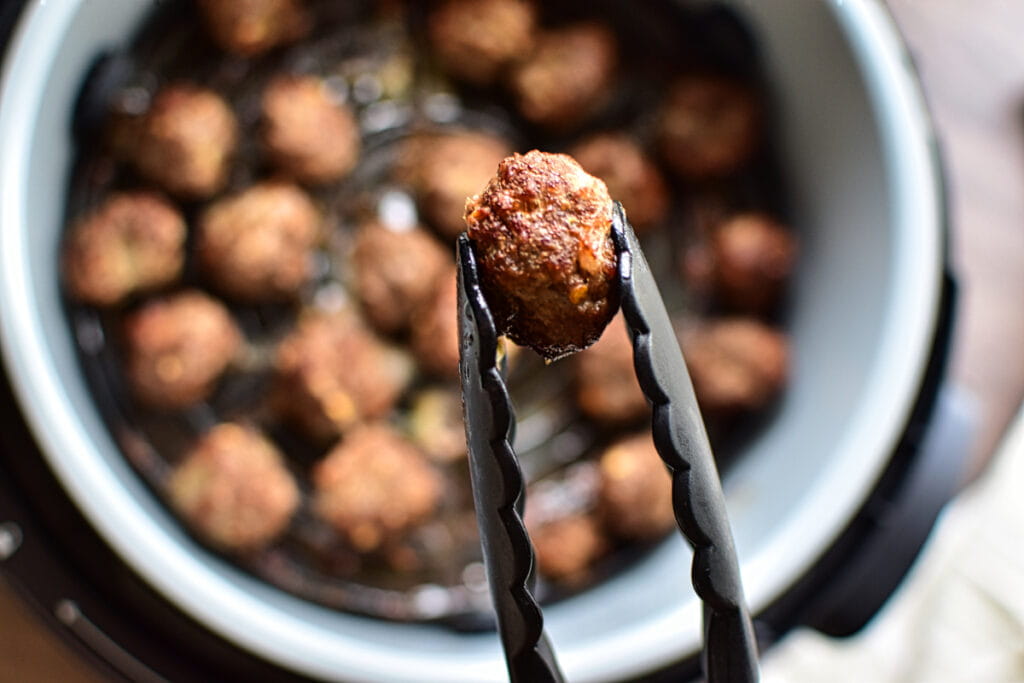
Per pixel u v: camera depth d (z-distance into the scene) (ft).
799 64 1.89
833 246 1.92
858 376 1.83
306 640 1.73
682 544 1.89
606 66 1.95
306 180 1.91
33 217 1.76
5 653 1.90
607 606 1.86
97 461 1.71
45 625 1.74
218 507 1.83
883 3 1.84
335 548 1.90
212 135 1.87
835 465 1.79
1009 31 2.08
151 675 1.75
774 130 1.98
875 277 1.85
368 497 1.86
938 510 1.80
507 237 1.27
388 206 1.95
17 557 1.73
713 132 1.95
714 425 1.96
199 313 1.87
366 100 1.96
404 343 1.93
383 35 1.96
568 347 1.29
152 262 1.86
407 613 1.90
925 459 1.80
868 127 1.84
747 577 1.77
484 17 1.92
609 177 1.92
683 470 1.15
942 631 2.07
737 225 1.97
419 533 1.92
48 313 1.79
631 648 1.72
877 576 1.79
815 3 1.82
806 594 1.80
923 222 1.82
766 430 1.94
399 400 1.94
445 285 1.90
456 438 1.94
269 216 1.87
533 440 1.94
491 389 1.10
